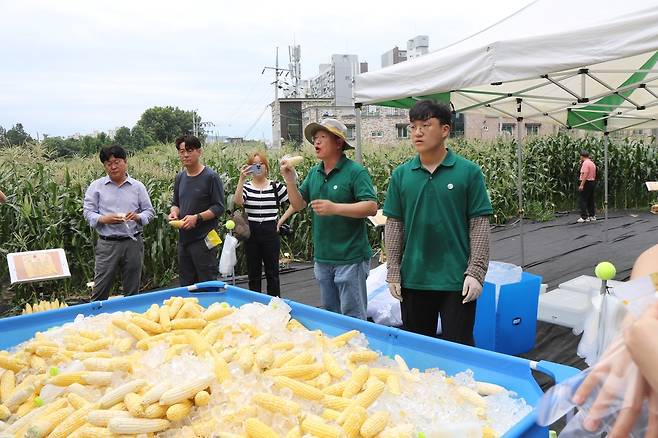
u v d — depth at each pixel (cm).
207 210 482
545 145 1453
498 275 424
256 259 527
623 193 1505
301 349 207
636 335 92
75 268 643
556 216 1400
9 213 615
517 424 143
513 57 365
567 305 465
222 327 230
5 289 631
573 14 370
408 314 309
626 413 98
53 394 188
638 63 539
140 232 496
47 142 764
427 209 288
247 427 152
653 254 113
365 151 1183
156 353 205
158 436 161
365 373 182
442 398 172
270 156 990
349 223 352
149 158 948
